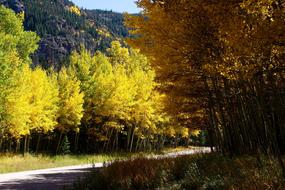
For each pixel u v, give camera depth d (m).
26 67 38.12
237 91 11.47
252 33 6.77
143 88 45.66
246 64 7.55
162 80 11.31
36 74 37.59
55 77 46.62
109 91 44.66
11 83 28.55
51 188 13.15
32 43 38.06
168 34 9.36
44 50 183.25
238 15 7.37
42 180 15.99
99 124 49.06
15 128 34.03
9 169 21.69
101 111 44.91
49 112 38.94
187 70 10.64
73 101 42.53
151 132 56.94
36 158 31.56
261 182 7.16
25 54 37.94
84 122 47.00
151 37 10.24
